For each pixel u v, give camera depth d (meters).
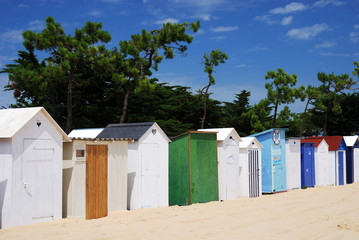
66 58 27.11
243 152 18.84
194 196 15.95
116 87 33.91
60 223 10.88
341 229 11.16
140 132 14.44
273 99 46.78
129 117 34.75
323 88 55.47
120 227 10.55
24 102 31.77
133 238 9.31
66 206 12.05
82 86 32.16
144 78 31.88
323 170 25.34
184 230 10.48
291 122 54.78
